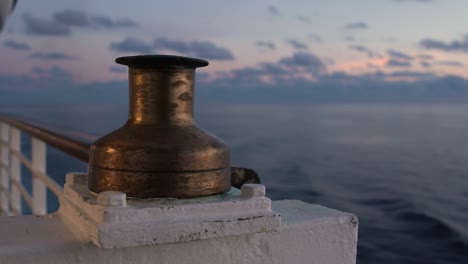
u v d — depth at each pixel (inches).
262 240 41.3
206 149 38.7
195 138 38.9
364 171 2018.9
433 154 3031.5
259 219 39.0
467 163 2442.2
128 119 40.6
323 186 1578.5
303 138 3969.0
